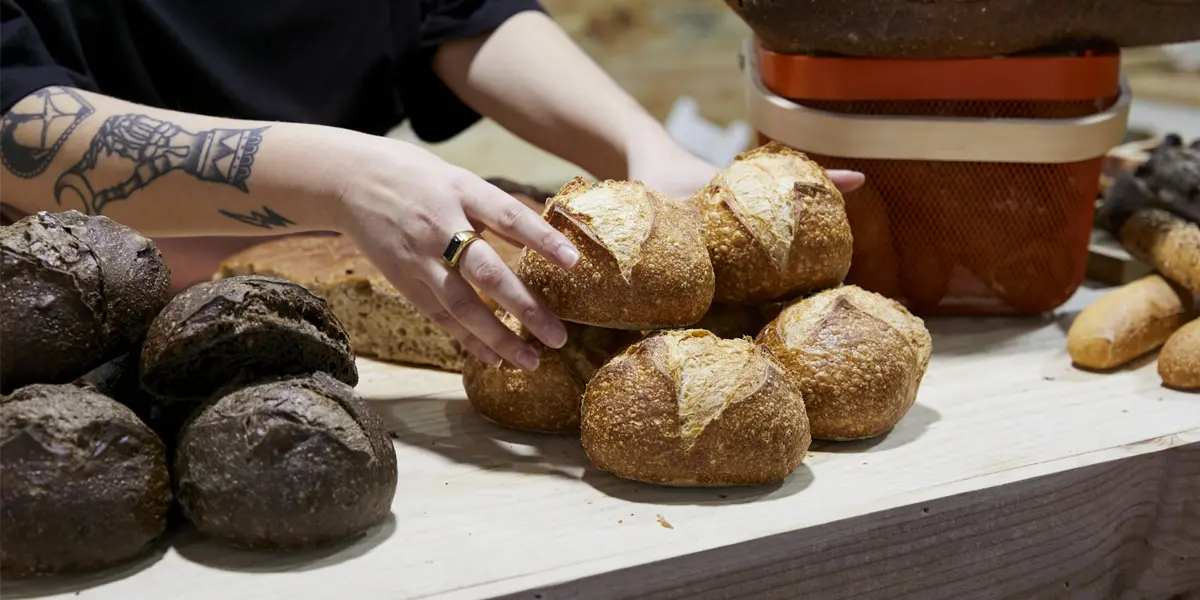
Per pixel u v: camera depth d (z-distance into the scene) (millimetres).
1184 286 1305
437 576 797
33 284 855
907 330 1088
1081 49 1338
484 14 1706
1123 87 1430
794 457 948
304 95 1639
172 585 789
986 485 937
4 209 1388
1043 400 1168
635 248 997
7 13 1276
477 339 1060
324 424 831
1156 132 1966
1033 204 1371
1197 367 1166
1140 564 1078
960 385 1220
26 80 1239
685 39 2670
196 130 1176
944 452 1023
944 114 1353
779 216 1086
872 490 935
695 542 840
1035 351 1337
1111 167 1681
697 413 936
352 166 1064
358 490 834
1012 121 1314
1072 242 1411
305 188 1090
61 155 1201
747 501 924
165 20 1479
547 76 1631
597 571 798
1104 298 1308
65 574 796
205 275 1578
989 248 1393
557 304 1012
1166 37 1304
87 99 1237
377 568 812
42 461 775
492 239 1395
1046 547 985
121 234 930
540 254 997
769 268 1076
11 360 842
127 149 1176
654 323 1015
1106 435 1062
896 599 925
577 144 1604
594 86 1604
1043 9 1253
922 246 1404
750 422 924
